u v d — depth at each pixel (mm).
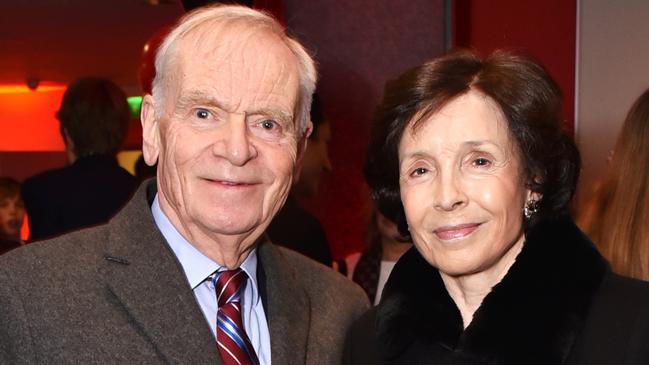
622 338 1568
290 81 1752
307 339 1891
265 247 1945
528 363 1589
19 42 8234
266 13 1837
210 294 1815
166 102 1745
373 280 3115
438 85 1666
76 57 9180
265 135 1752
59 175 3350
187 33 1739
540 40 3527
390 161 1799
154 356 1645
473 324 1655
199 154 1708
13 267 1661
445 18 3445
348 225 3715
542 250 1679
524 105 1641
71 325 1608
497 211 1646
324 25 3537
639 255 2182
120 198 3369
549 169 1683
